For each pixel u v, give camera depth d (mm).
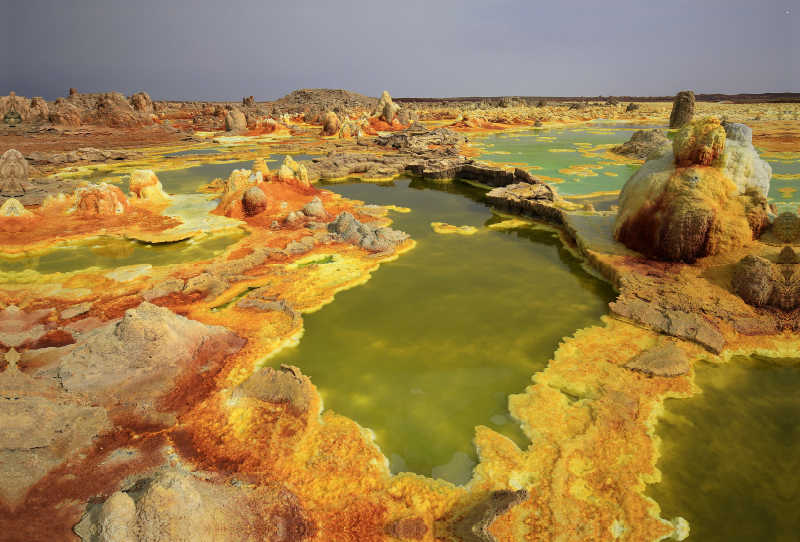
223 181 24406
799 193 20359
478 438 7082
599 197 21672
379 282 12773
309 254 14641
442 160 29391
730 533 5555
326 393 8188
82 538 5094
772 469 6492
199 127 58312
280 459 6629
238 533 5375
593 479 6316
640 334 9805
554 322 10555
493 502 5754
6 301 11273
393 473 6555
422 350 9461
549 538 5453
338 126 51062
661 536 5512
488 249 15500
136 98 62125
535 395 7988
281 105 104188
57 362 8258
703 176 12141
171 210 19438
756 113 66875
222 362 8969
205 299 11539
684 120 47500
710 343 9188
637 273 12039
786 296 9984
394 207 20906
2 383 7215
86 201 18125
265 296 11695
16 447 6137
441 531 5598
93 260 14305
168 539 4773
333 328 10305
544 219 18562
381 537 5512
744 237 11578
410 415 7684
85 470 6297
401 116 56875
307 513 5785
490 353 9344
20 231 16531
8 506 5547
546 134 52094
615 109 83875
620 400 7746
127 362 8008
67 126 47969
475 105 101938
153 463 6488
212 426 7312
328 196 21812
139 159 34094
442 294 12016
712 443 6988
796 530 5555
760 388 8203
